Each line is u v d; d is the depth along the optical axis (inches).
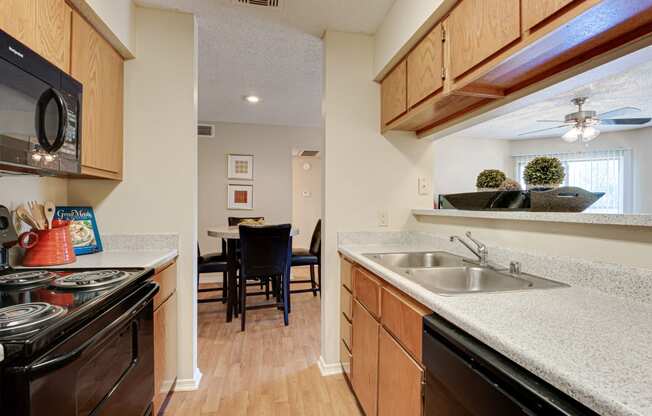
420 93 65.2
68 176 66.1
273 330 112.1
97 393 37.7
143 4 73.6
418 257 72.0
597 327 29.3
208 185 184.7
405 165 88.1
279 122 186.9
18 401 27.3
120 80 71.6
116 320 40.8
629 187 197.3
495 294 39.4
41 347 28.8
